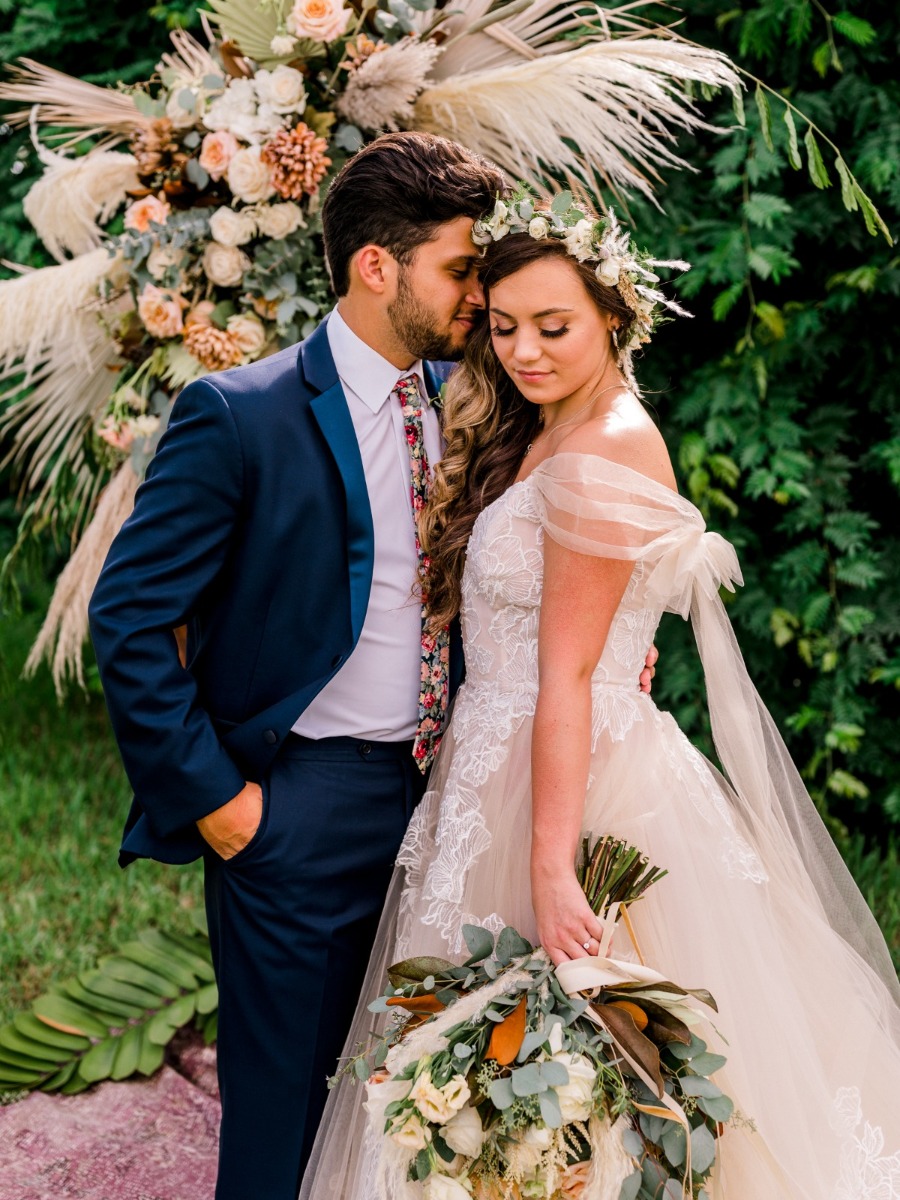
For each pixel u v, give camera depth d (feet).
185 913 11.98
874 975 6.90
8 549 17.11
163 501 6.57
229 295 9.14
